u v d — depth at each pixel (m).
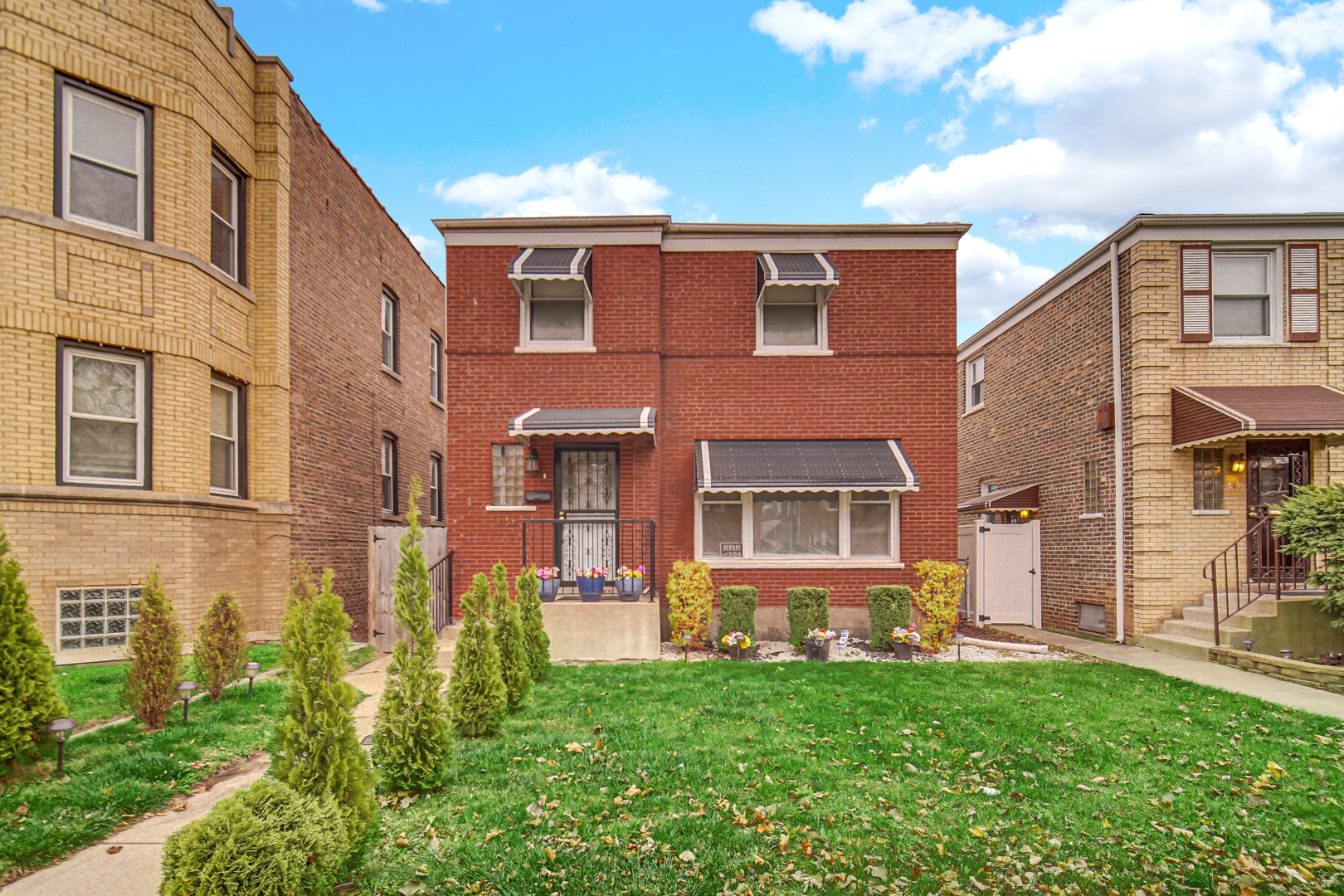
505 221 12.72
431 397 20.16
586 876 4.18
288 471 11.85
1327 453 12.08
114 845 4.55
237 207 11.51
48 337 8.86
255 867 3.38
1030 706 7.78
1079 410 14.33
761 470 11.88
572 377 12.73
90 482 9.23
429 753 5.34
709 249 13.15
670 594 11.32
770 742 6.49
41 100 8.90
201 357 10.17
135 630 6.58
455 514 12.53
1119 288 13.03
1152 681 9.02
